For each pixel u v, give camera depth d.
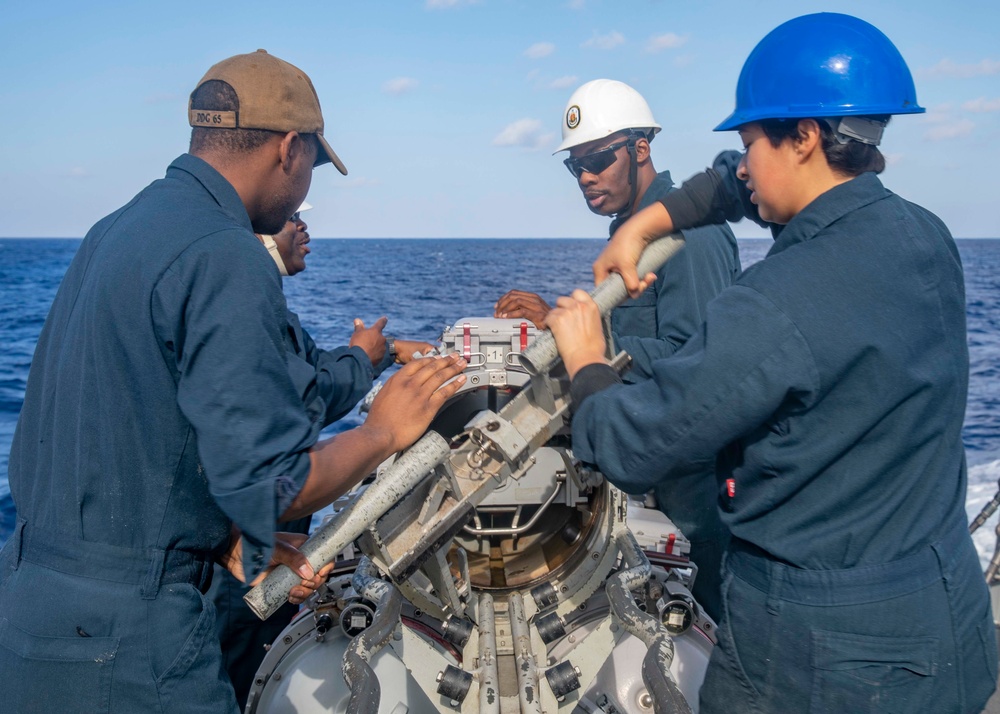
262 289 1.98
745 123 1.93
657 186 3.84
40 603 1.97
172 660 2.01
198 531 2.10
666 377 1.80
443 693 2.80
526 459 2.26
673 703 2.08
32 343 20.80
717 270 3.51
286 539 2.39
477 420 2.30
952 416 1.86
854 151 1.85
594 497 3.09
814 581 1.83
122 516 2.00
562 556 3.21
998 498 3.69
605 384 1.97
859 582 1.80
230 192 2.15
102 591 1.97
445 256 80.75
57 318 2.16
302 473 1.94
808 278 1.76
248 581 2.01
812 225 1.85
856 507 1.82
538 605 3.10
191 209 2.05
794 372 1.71
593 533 3.06
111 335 1.98
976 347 21.62
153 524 2.02
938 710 1.81
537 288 41.12
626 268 2.18
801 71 1.84
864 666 1.80
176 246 1.96
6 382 15.77
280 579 2.10
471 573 3.22
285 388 1.97
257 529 1.87
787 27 1.93
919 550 1.82
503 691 3.02
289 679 3.04
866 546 1.82
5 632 2.01
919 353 1.77
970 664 1.88
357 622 3.00
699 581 3.53
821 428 1.78
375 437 2.12
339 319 27.59
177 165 2.18
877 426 1.78
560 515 3.37
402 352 3.27
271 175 2.23
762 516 1.91
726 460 2.00
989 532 7.33
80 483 1.99
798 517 1.85
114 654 1.95
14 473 2.18
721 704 2.03
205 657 2.09
